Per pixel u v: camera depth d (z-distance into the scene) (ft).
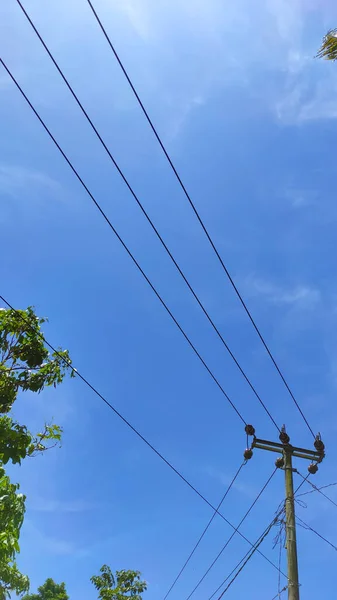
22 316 40.91
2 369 40.19
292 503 51.34
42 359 40.83
